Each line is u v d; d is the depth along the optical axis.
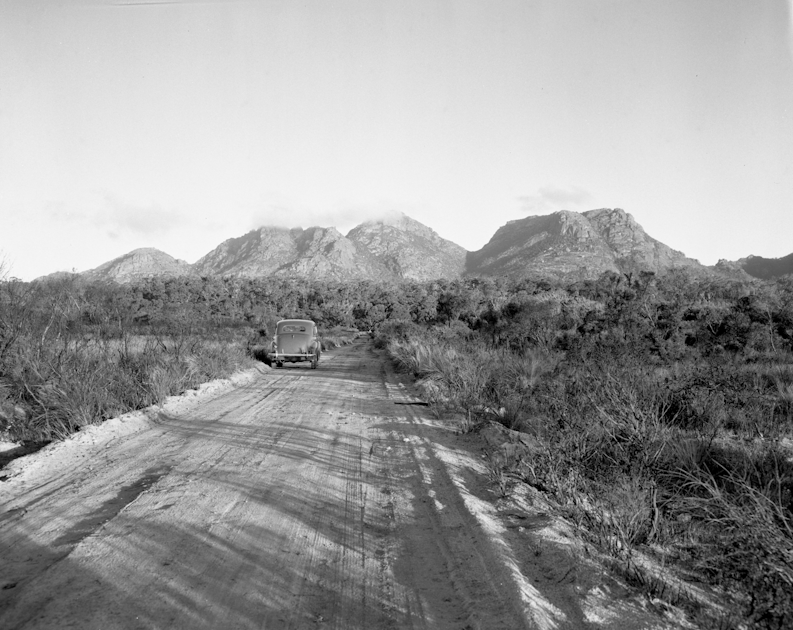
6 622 3.21
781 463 5.79
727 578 3.64
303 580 3.91
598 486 5.48
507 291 79.56
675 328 19.72
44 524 4.82
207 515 5.10
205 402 12.46
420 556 4.38
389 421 10.16
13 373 9.66
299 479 6.38
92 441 8.02
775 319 21.28
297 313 97.50
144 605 3.45
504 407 10.39
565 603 3.60
